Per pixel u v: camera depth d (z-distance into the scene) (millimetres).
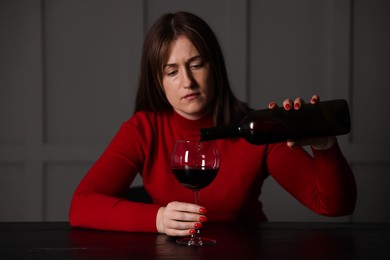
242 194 1590
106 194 1474
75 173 2885
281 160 1533
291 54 2816
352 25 2803
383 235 1194
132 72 2848
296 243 1109
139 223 1231
